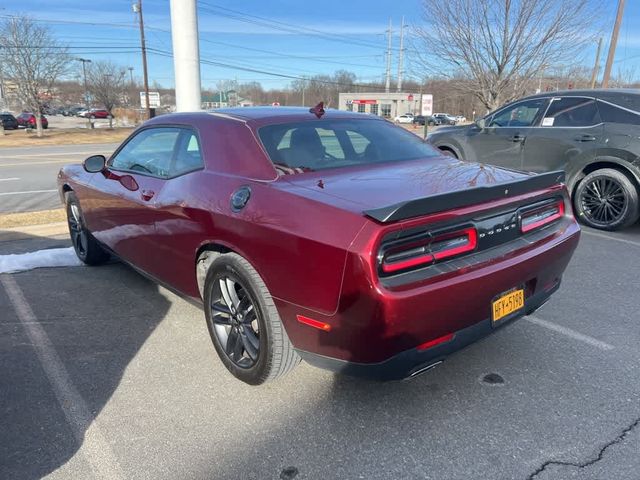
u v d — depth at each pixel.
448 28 13.53
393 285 2.21
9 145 29.11
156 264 3.71
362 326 2.24
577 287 4.48
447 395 2.87
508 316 2.73
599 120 6.39
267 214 2.58
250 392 2.92
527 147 7.09
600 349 3.37
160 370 3.16
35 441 2.51
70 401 2.84
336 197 2.50
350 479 2.26
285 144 3.12
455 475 2.27
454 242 2.44
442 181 2.81
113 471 2.32
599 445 2.45
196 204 3.05
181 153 3.50
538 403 2.79
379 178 2.87
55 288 4.50
